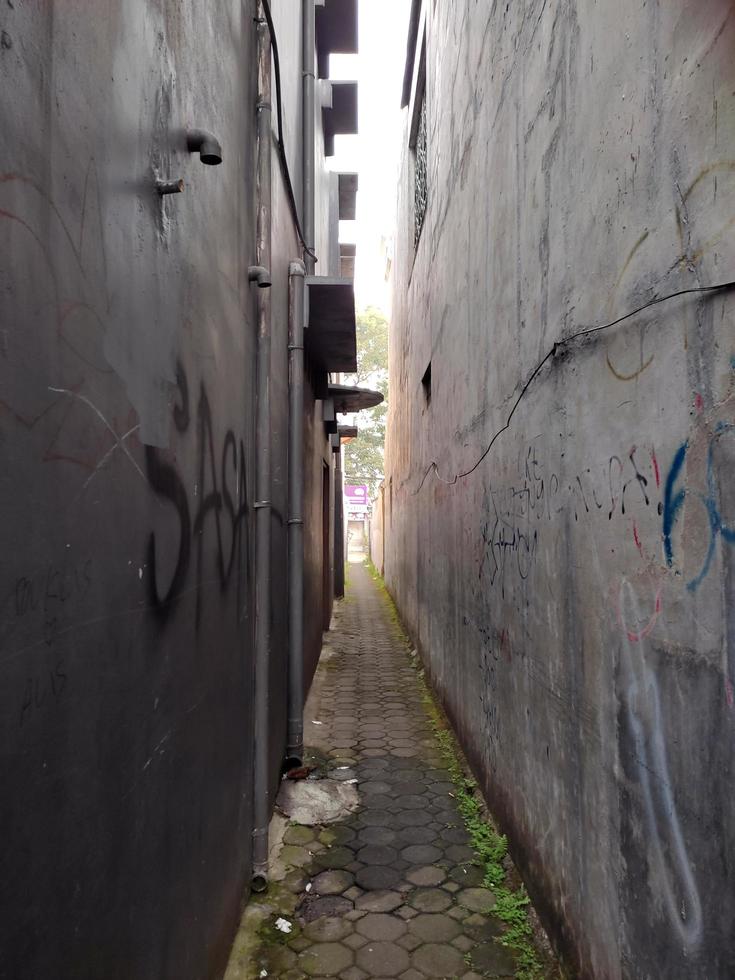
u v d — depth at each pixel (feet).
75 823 3.90
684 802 4.88
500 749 11.09
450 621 16.97
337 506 48.75
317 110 23.93
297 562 14.39
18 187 3.29
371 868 10.47
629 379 5.82
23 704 3.32
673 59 5.02
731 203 4.27
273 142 12.08
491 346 11.57
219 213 7.84
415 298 26.91
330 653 27.66
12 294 3.23
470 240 13.56
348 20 23.71
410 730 17.28
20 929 3.27
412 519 28.84
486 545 12.18
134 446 4.94
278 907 9.30
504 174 10.55
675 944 5.02
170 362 5.86
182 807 6.09
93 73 4.23
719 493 4.43
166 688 5.65
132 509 4.89
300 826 11.78
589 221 6.76
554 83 7.89
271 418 11.71
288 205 14.49
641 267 5.57
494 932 8.84
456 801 12.96
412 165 28.53
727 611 4.34
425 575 23.31
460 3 14.88
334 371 23.75
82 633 4.02
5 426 3.17
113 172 4.57
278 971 8.07
